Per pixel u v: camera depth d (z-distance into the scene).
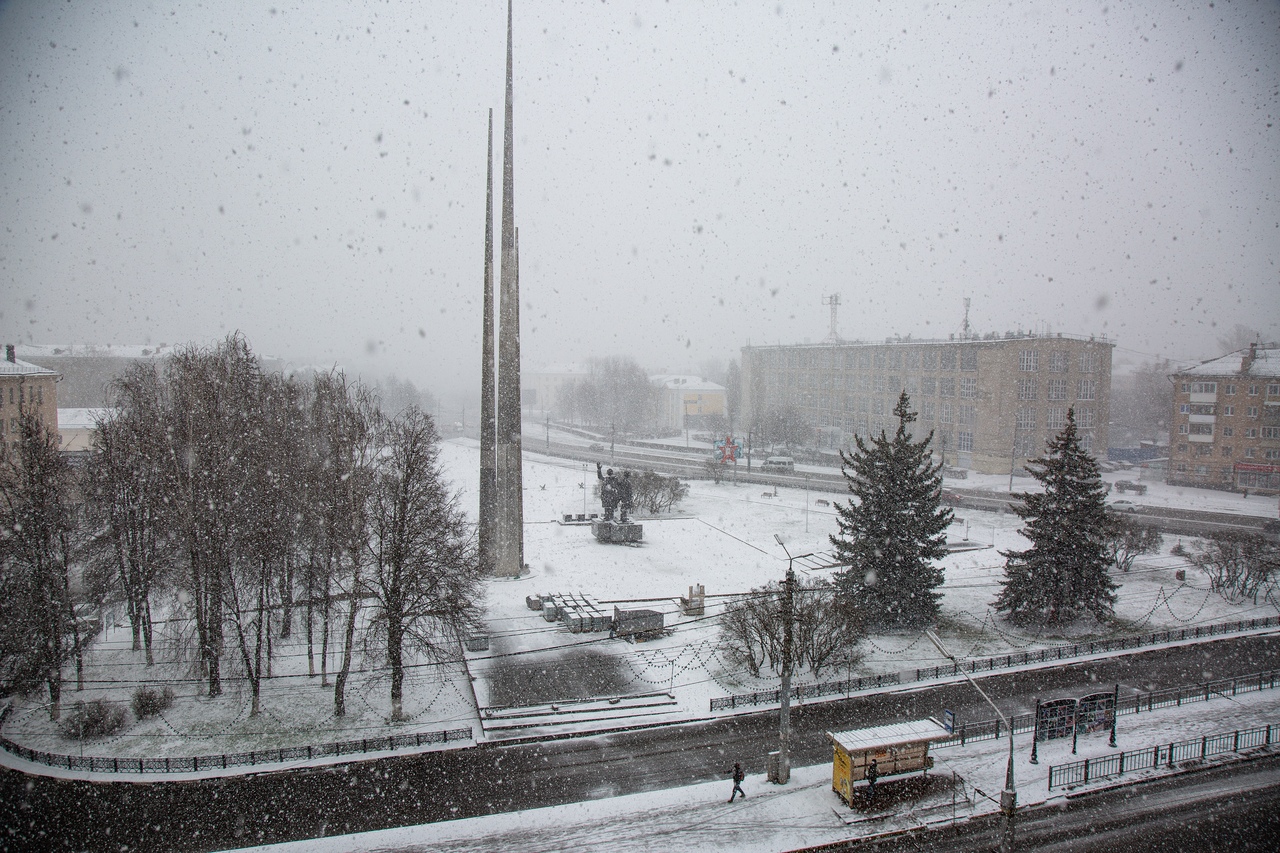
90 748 28.66
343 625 40.78
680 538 60.22
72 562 34.47
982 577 52.19
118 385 38.69
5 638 29.41
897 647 39.75
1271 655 38.94
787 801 25.16
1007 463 92.44
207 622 33.88
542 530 63.28
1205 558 50.50
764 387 136.38
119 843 22.80
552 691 33.56
